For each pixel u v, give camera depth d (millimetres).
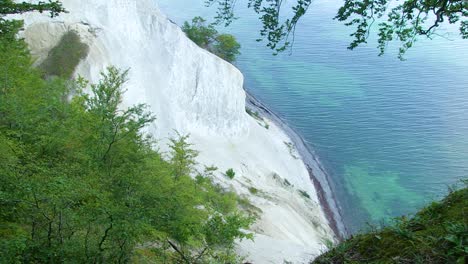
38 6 12297
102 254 9961
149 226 10977
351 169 47781
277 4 8047
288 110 57375
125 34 35906
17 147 12227
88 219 9898
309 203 39625
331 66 66000
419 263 5215
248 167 39781
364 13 8141
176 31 39875
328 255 6562
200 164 34156
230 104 42812
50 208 10000
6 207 10109
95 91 17172
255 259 20219
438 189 43938
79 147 14570
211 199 18484
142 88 33969
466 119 54125
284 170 43688
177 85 38781
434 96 58844
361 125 54281
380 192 44750
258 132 46344
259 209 32188
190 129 39750
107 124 15383
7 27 13953
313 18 77000
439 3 8203
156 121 34469
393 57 68125
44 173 10930
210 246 14555
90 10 33438
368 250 6020
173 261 12672
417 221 6074
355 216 41750
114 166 14250
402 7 8641
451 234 5262
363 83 62156
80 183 10562
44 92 16688
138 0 38531
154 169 14602
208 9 78500
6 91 14961
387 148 50406
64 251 9539
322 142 51594
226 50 64438
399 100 58375
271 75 64062
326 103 58312
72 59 28766
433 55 68375
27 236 9602
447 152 49844
